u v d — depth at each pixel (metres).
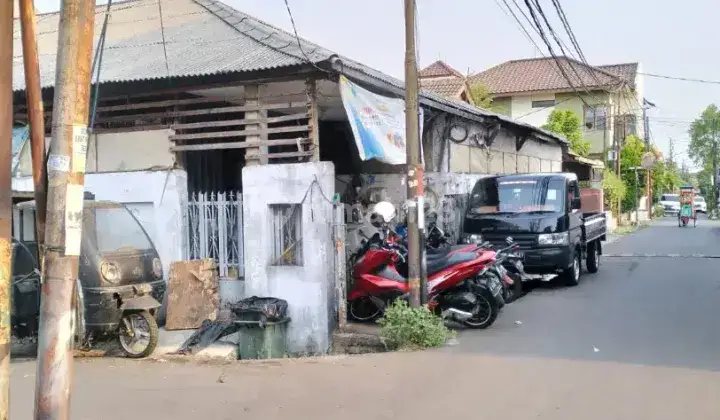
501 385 6.36
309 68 8.73
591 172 32.06
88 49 3.58
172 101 10.04
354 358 7.66
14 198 8.81
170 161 10.12
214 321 9.37
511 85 39.22
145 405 5.99
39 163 3.78
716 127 68.25
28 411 5.91
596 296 11.90
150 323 8.20
